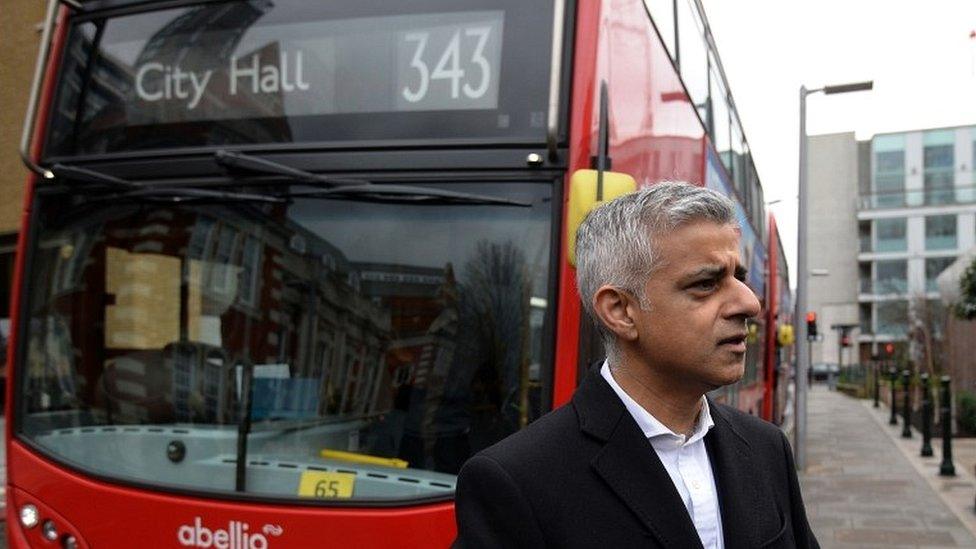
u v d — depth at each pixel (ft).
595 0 11.92
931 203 228.02
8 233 43.29
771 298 48.55
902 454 49.08
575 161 11.10
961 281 54.85
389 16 12.08
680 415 5.75
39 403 12.64
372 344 11.41
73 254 12.69
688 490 5.60
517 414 10.85
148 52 12.87
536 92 11.48
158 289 12.24
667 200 5.61
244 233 11.97
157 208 12.38
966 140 230.48
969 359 70.85
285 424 11.59
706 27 23.04
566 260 10.83
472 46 11.74
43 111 13.34
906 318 134.10
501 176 11.26
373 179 11.62
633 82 13.93
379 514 10.70
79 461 12.17
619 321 5.72
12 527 12.53
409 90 11.82
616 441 5.49
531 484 5.39
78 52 13.33
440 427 11.09
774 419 48.75
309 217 11.78
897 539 26.40
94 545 11.74
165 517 11.38
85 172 12.25
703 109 22.04
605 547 5.27
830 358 240.12
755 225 37.83
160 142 12.59
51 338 12.71
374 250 11.53
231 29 12.55
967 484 37.29
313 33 12.26
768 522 5.81
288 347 11.69
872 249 231.91
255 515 10.99
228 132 12.30
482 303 11.13
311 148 11.86
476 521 5.43
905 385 59.93
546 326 10.87
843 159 244.01
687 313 5.51
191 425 11.86
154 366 12.15
